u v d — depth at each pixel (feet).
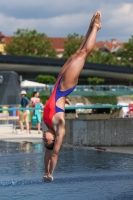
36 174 37.06
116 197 27.76
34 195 28.55
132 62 612.70
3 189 30.68
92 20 29.58
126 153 51.62
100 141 59.93
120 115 87.35
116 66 401.49
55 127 28.07
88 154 50.96
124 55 617.21
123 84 419.54
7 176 36.14
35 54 549.54
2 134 87.66
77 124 60.49
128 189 30.37
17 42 572.92
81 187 31.17
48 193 29.17
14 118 108.37
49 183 32.76
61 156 49.39
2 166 42.04
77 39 597.93
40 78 337.93
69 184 32.27
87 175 36.42
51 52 587.68
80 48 29.43
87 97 269.23
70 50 590.96
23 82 259.39
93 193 29.09
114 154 50.70
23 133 88.22
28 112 88.43
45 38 604.49
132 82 420.36
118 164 42.91
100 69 392.27
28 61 353.31
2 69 353.92
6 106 121.29
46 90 245.45
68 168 40.65
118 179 34.42
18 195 28.63
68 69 28.58
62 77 28.66
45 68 364.58
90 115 72.43
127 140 60.44
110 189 30.42
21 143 65.98
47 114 28.30
